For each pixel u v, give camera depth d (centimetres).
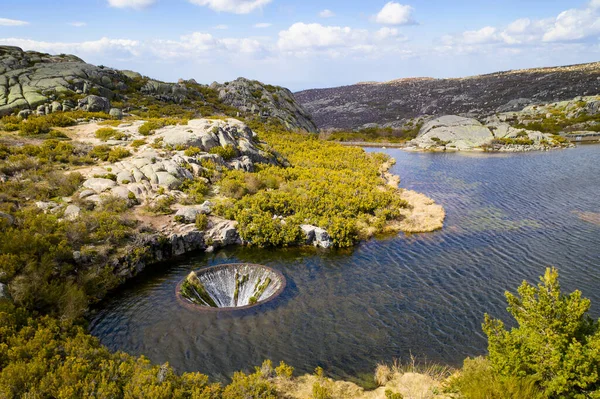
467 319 1755
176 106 6588
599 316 1745
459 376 1216
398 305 1880
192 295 1969
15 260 1659
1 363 1141
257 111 8031
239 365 1436
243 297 2047
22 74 5400
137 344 1567
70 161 3092
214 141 3903
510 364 1036
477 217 3247
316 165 4800
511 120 10881
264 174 3734
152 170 3023
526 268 2273
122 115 5075
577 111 10250
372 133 10694
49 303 1609
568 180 4459
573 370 942
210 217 2720
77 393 1067
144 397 1066
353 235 2742
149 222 2486
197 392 1116
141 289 2028
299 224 2736
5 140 3331
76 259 1948
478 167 5569
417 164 6003
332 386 1291
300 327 1684
